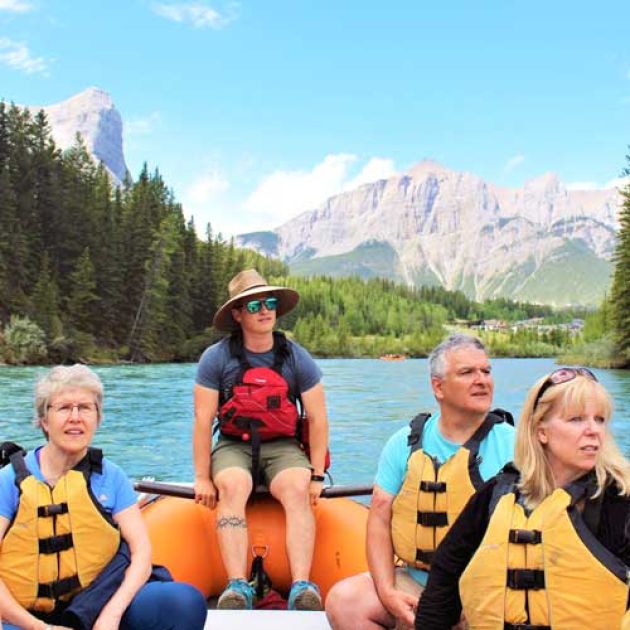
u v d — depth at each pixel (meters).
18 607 2.15
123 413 15.72
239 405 3.34
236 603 2.89
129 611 2.25
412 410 17.28
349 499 3.73
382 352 96.12
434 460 2.40
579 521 1.77
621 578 1.73
